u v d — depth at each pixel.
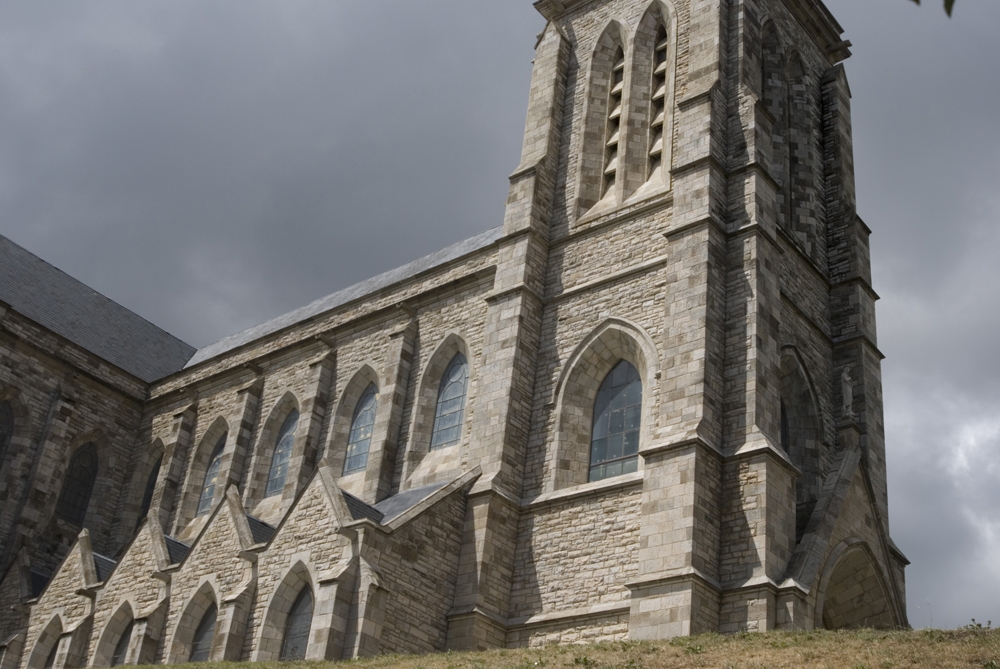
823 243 46.38
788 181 46.47
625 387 40.03
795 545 34.38
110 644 43.09
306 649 34.88
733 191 40.38
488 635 36.22
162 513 54.38
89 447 59.31
